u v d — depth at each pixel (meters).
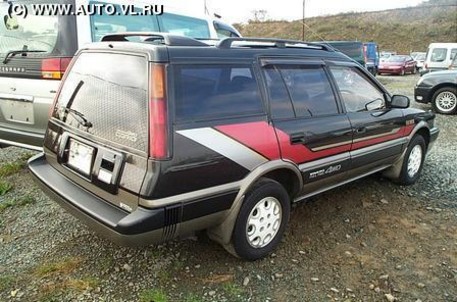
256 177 2.79
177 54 2.50
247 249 2.93
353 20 51.28
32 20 4.25
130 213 2.42
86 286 2.71
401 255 3.19
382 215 3.89
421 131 4.77
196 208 2.52
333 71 3.62
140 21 5.29
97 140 2.68
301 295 2.69
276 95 3.04
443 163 5.59
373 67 23.92
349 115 3.63
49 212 3.79
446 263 3.09
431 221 3.79
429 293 2.74
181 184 2.43
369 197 4.30
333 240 3.40
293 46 3.42
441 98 10.32
